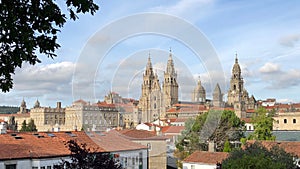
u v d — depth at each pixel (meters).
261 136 59.94
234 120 60.91
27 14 9.14
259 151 22.53
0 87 9.90
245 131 73.62
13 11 8.92
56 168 16.64
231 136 59.47
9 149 25.47
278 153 23.16
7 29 8.88
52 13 9.22
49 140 28.42
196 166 34.59
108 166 14.34
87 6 9.23
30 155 25.09
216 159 34.62
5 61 9.48
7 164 23.84
